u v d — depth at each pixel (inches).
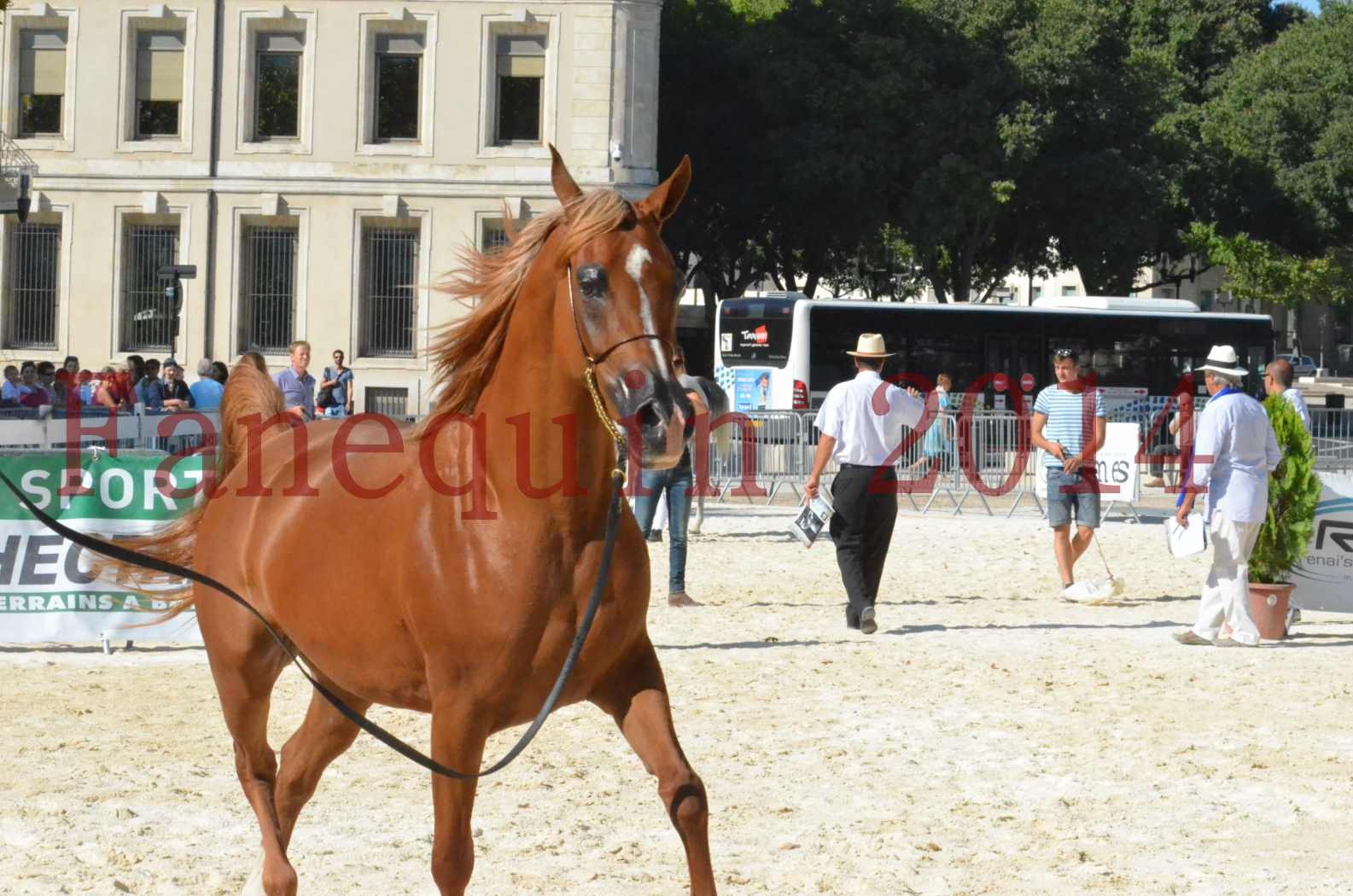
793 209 1707.7
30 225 1434.5
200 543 233.1
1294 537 474.6
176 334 1125.1
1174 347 1365.7
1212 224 1989.4
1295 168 1987.0
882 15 1669.5
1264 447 457.7
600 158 1397.6
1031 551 729.6
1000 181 1614.2
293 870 214.4
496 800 277.9
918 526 848.3
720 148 1715.1
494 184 1406.3
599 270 172.4
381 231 1434.5
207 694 375.2
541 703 183.8
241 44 1412.4
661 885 230.5
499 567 178.2
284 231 1434.5
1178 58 2175.2
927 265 1723.7
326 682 218.8
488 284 191.6
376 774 298.7
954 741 330.3
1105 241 1715.1
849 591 476.4
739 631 477.1
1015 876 236.1
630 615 185.0
